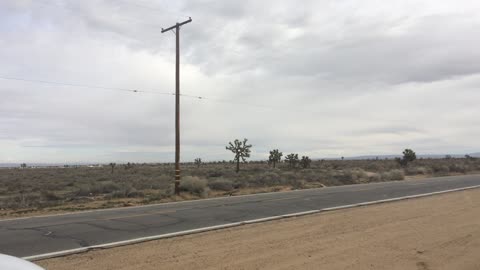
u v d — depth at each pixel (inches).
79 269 299.4
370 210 611.5
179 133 1052.5
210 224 506.6
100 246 381.1
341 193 938.1
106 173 2391.7
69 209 761.6
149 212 646.5
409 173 2050.9
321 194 920.3
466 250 347.9
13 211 753.0
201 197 995.3
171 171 2412.6
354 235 409.7
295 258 319.9
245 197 908.6
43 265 315.0
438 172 2107.5
